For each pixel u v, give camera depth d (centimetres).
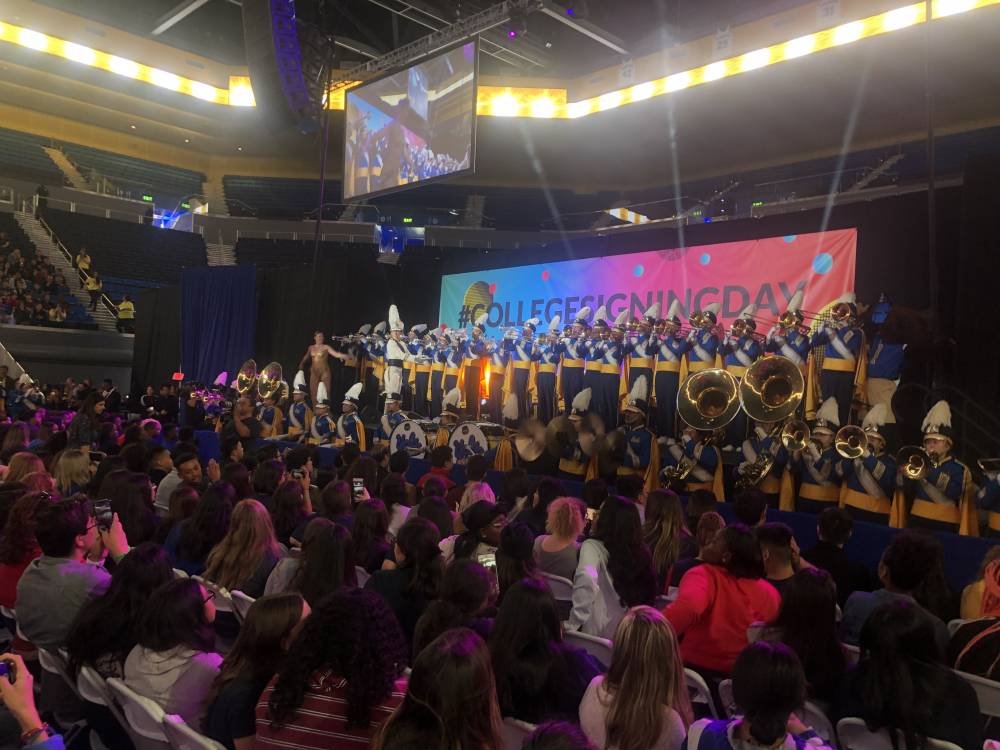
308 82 1664
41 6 2408
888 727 260
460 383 1388
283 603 269
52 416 1480
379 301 1648
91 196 2917
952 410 827
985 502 675
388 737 202
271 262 2927
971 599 396
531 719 273
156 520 566
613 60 2244
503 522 460
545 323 1405
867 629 270
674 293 1216
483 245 2698
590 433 1013
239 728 255
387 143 1794
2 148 2850
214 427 1557
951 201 918
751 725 214
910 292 955
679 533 475
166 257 2895
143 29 2594
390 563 439
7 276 2383
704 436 919
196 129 3038
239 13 2589
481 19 1670
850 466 777
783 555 400
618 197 2950
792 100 2112
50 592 360
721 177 2655
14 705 197
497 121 2456
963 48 1738
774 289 1099
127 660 299
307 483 675
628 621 249
